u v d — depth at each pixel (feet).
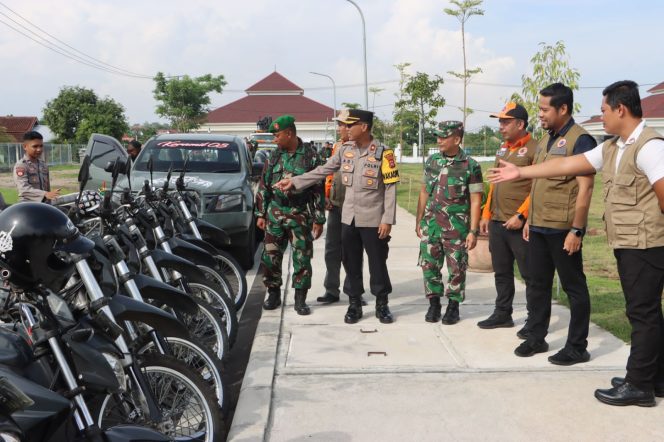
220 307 16.43
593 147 14.79
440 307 19.54
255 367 15.46
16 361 9.51
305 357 16.25
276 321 19.31
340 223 21.39
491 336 17.87
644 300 12.84
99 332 9.83
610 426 12.33
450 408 13.19
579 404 13.30
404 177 97.19
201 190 26.76
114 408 11.67
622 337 17.47
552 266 15.93
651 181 12.28
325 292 22.29
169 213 18.01
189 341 12.01
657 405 13.25
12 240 9.07
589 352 16.37
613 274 27.66
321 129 210.79
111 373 9.33
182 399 11.47
